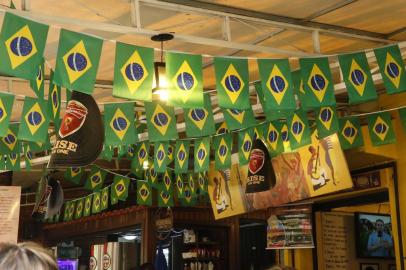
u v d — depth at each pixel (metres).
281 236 7.75
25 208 12.76
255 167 6.14
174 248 10.27
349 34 5.11
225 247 10.47
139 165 7.03
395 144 6.57
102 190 10.35
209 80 6.35
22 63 3.10
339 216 8.42
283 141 5.97
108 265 10.63
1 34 3.06
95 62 3.39
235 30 4.99
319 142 6.50
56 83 3.25
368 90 4.20
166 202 8.91
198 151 6.54
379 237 8.68
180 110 6.12
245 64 3.98
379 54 4.22
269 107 3.99
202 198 10.19
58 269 1.53
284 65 4.06
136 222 10.58
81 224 12.41
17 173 10.98
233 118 5.21
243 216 10.66
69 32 3.33
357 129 6.13
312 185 6.70
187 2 4.37
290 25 4.79
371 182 6.97
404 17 4.85
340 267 8.25
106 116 5.14
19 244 1.54
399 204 6.47
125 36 5.06
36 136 4.53
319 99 4.17
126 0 4.30
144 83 3.59
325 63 4.23
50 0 4.33
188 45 5.34
